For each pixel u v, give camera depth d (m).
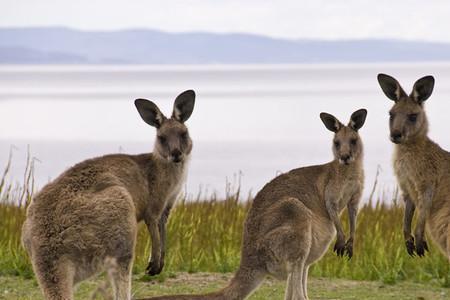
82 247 21.28
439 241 25.61
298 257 23.78
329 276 31.34
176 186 25.50
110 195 21.84
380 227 35.00
